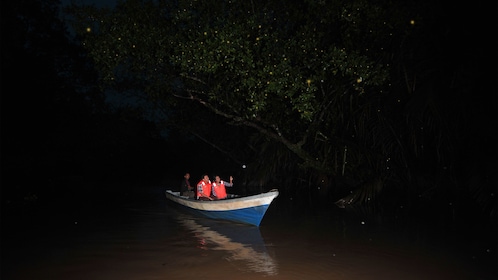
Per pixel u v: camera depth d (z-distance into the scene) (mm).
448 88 12164
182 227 10898
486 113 11602
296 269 6992
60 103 20641
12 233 10047
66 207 14844
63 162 24812
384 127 14742
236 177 27938
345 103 15391
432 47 12727
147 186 24859
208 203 12000
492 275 6727
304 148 17578
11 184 18391
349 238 9438
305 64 12859
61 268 7098
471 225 10883
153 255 7898
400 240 9203
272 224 11352
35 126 18688
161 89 15648
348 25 13469
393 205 14805
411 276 6668
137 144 33781
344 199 15680
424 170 15422
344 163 15328
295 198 17953
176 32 13781
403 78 13750
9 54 16594
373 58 14000
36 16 19625
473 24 11672
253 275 6664
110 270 6965
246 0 13516
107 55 13102
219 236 9695
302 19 14195
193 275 6660
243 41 12594
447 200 15250
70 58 21906
